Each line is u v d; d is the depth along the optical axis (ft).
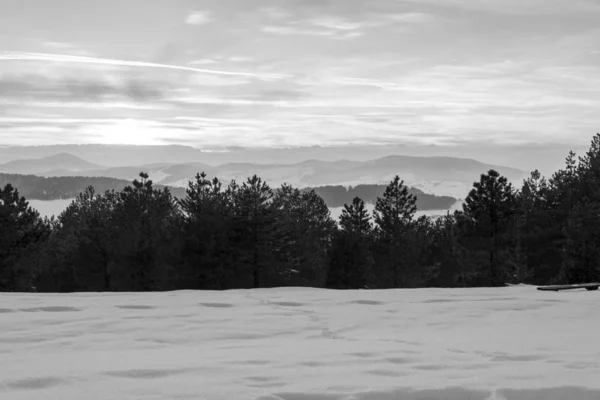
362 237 156.97
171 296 50.98
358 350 23.18
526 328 31.22
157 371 18.66
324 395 15.74
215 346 25.43
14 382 17.10
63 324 32.91
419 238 160.86
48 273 157.89
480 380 17.47
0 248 106.63
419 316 36.47
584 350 23.27
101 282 134.92
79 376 17.93
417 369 19.36
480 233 120.26
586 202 110.83
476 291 55.93
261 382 17.29
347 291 57.21
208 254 115.85
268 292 56.29
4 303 43.39
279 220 128.88
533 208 140.67
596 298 46.68
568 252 105.70
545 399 16.11
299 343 26.17
